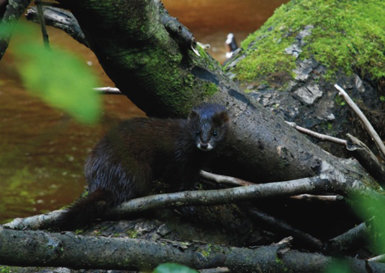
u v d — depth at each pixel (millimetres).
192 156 6898
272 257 5426
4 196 11133
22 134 13320
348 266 5484
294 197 6535
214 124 6551
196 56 6574
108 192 6090
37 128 13477
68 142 13148
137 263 4879
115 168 6273
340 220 7000
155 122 7055
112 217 6035
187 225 6250
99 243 4711
